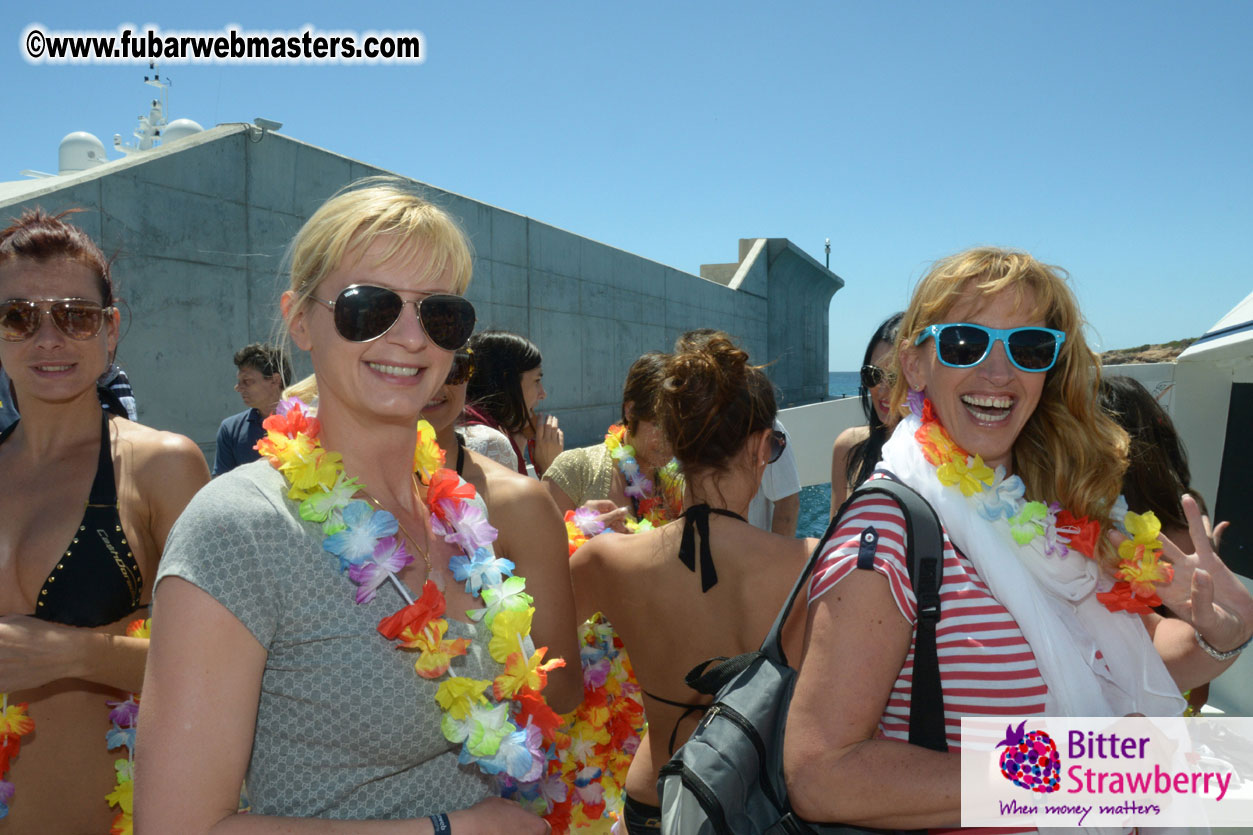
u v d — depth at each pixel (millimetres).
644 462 2900
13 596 1583
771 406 1807
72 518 1611
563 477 3043
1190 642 1567
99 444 1705
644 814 1816
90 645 1509
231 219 8469
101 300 1707
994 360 1372
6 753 1545
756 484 1836
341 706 1101
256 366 4766
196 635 1016
